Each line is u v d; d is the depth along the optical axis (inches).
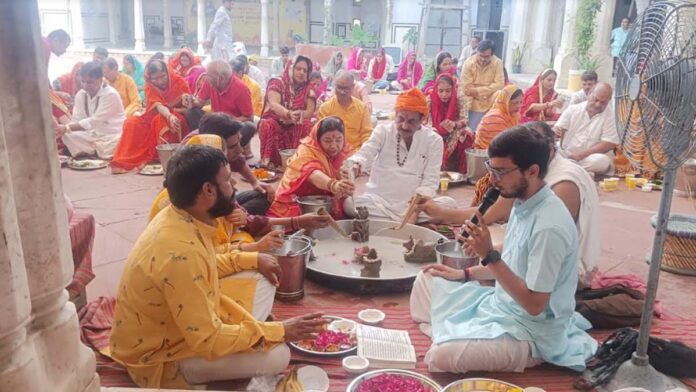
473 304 105.0
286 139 251.0
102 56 325.7
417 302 115.2
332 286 128.8
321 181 155.4
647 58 84.8
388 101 506.9
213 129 136.2
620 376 93.8
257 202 154.9
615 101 95.3
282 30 824.3
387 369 89.5
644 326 92.1
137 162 241.8
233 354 87.3
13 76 46.1
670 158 82.4
